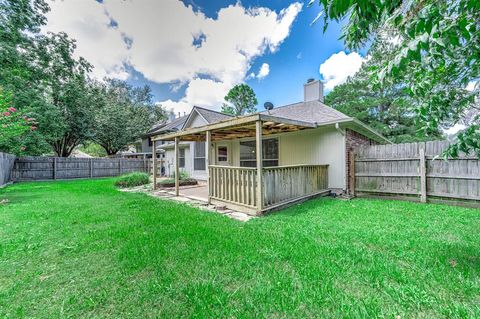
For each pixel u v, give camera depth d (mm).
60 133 14797
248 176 4949
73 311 1779
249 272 2285
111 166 16234
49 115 13305
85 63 16656
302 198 5852
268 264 2443
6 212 4898
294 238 3180
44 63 14336
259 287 2029
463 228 3506
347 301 1816
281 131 7938
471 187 4969
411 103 2475
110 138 21625
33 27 12445
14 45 11734
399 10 1266
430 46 1380
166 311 1756
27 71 12562
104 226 3869
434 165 5457
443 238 3100
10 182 11273
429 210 4727
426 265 2330
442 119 2094
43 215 4617
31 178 12914
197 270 2336
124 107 24453
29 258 2664
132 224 3959
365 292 1929
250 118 4805
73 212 4887
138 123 25156
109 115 21172
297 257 2568
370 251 2717
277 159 8797
